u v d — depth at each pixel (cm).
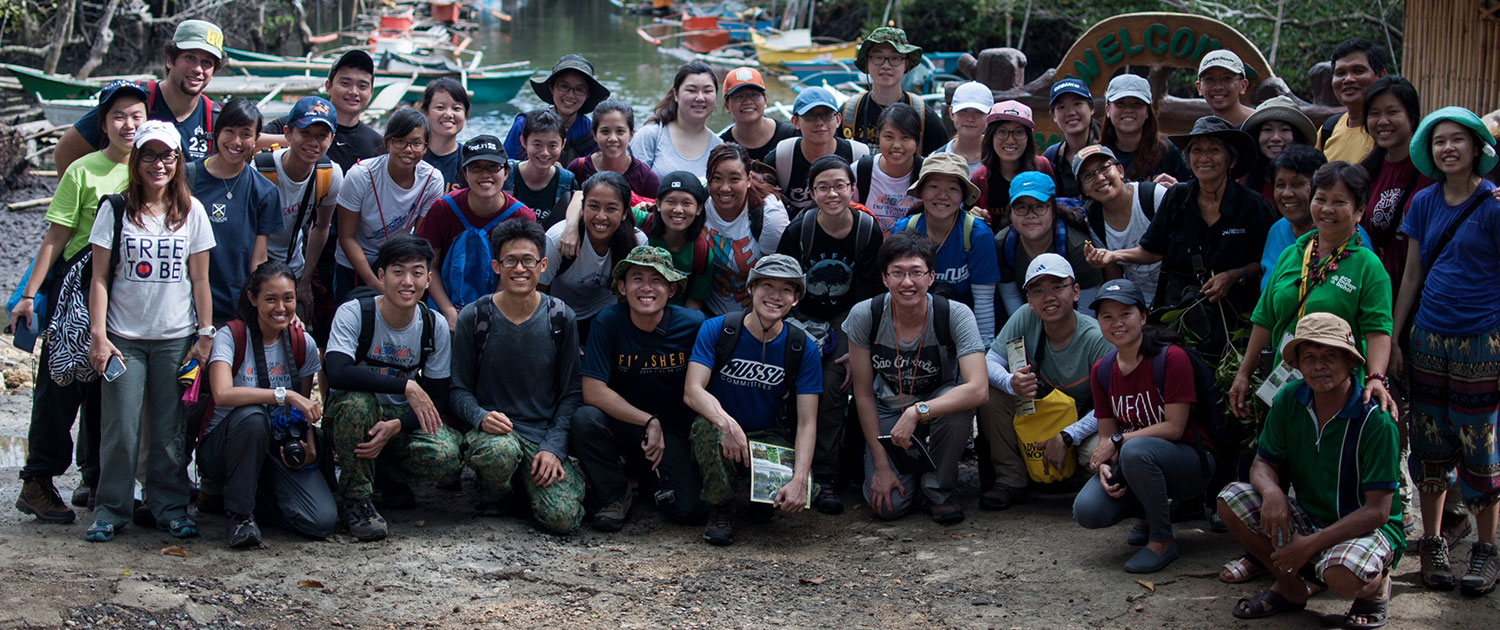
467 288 564
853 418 577
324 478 525
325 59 2592
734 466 527
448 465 520
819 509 564
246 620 422
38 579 435
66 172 492
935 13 2395
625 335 535
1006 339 548
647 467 556
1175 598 442
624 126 629
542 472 518
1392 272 485
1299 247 454
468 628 428
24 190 1427
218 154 515
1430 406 443
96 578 441
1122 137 627
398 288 504
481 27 3656
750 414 538
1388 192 485
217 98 1866
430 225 567
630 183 641
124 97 495
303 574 467
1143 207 552
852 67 2377
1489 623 412
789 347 529
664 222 561
